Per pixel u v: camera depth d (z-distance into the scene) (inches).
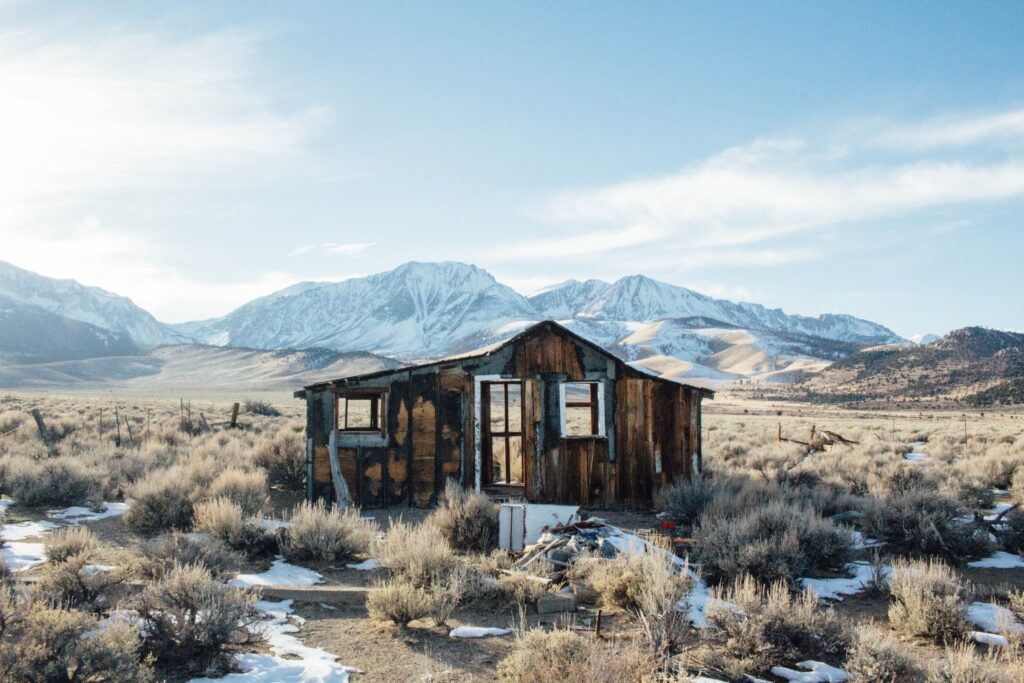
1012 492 807.7
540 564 481.7
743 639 344.2
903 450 1331.2
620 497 791.7
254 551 534.0
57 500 703.7
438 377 792.9
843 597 462.0
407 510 765.9
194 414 1718.8
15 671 271.0
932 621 381.7
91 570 422.9
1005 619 390.0
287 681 312.5
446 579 440.1
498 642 366.6
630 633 370.9
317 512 563.2
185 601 342.6
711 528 544.1
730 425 2288.4
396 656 346.6
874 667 312.2
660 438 805.9
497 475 943.7
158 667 319.9
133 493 643.5
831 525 537.3
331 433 784.9
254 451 955.3
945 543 563.2
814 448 1395.2
